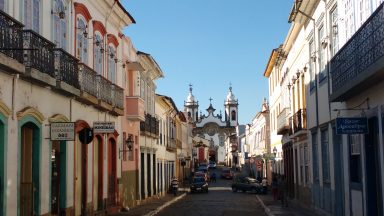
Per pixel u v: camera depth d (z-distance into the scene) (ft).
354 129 42.96
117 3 71.92
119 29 79.30
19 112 41.83
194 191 150.61
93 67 64.90
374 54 36.76
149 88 109.81
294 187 96.17
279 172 125.49
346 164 53.21
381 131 40.83
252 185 144.97
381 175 41.52
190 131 246.88
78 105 57.82
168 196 127.34
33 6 46.42
